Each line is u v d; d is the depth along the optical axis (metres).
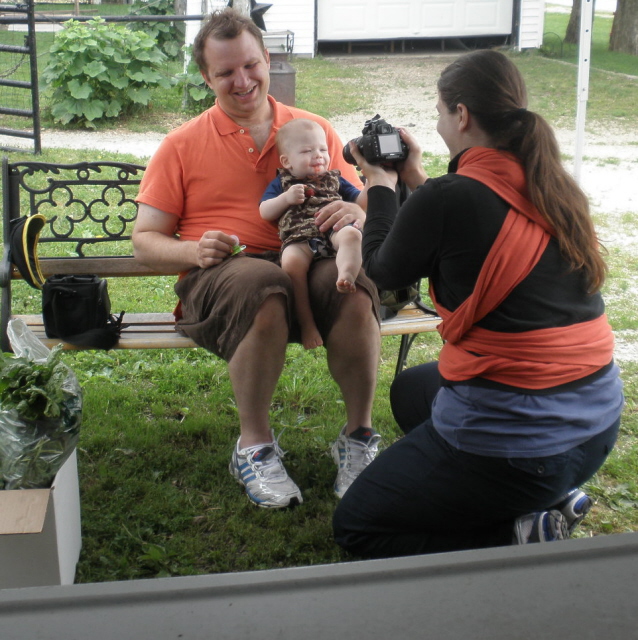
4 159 3.28
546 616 0.95
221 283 2.66
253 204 2.99
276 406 3.64
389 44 17.08
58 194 6.97
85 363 3.99
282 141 2.88
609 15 26.42
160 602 0.97
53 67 9.79
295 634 0.93
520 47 16.58
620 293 5.22
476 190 2.02
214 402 3.64
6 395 2.18
